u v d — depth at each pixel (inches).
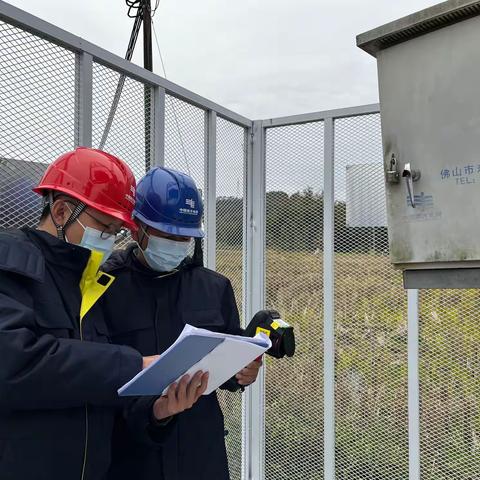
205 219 79.0
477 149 38.8
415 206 42.4
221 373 41.8
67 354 34.4
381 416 78.7
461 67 39.3
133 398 43.7
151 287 52.4
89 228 40.4
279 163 88.9
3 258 35.1
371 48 44.6
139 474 47.1
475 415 71.1
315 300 85.0
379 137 78.8
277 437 87.8
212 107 79.1
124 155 62.6
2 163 48.3
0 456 33.6
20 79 49.7
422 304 75.0
